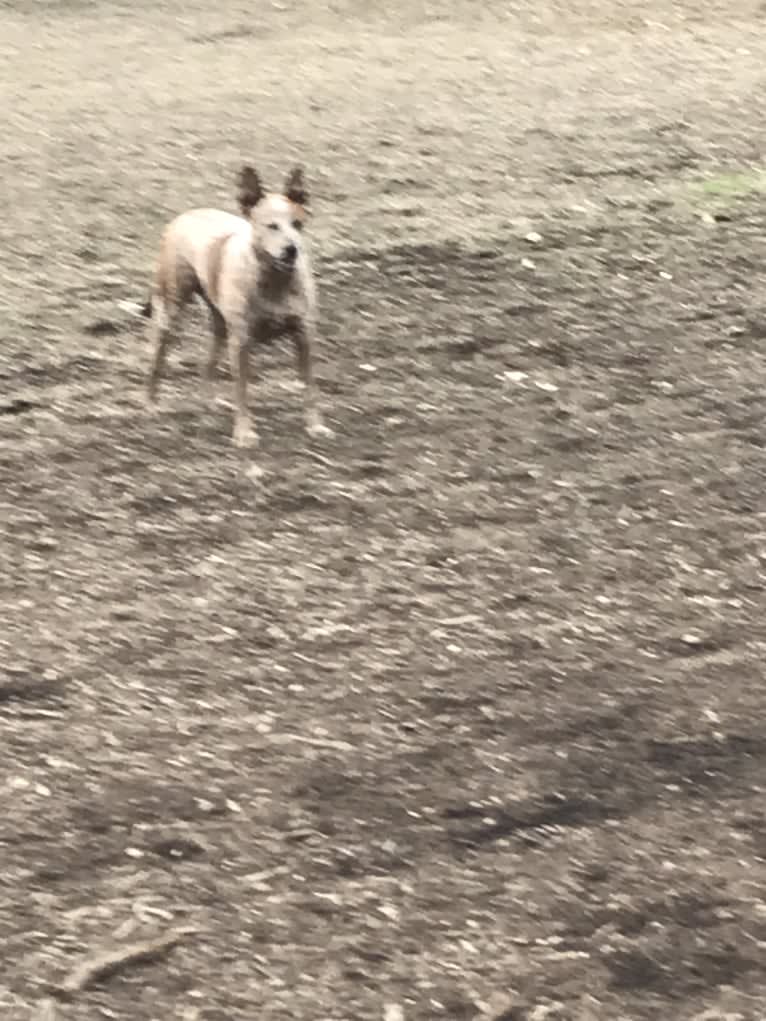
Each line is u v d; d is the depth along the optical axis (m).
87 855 5.48
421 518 6.68
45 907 5.37
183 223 7.13
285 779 5.68
